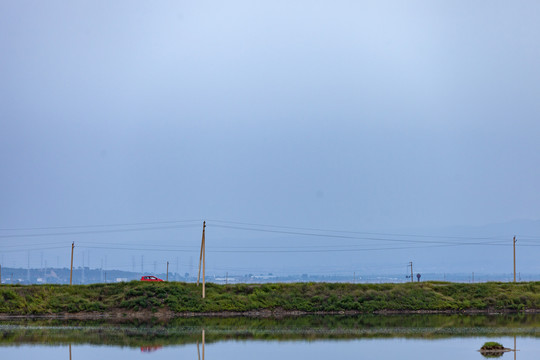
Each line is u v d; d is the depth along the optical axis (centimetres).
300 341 5525
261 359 4625
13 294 7988
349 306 8338
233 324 6862
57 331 6153
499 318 7612
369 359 4625
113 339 5600
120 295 8269
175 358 4666
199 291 8494
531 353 4856
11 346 5209
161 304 8075
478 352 4916
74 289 8456
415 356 4750
